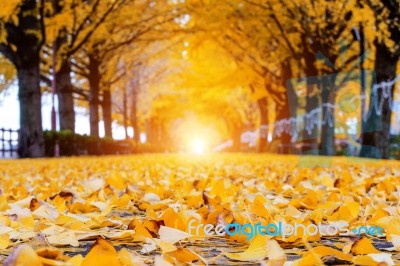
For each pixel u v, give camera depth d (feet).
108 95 96.32
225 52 79.82
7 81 57.93
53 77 62.75
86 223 7.68
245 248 6.23
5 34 45.98
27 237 6.81
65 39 63.26
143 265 4.42
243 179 17.17
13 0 40.88
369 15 37.35
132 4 59.62
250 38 65.36
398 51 40.06
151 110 161.07
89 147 74.49
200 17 60.08
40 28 49.80
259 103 111.75
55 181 16.89
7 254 5.69
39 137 56.03
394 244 5.89
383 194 11.41
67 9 49.21
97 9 55.01
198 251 6.05
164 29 68.03
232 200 11.18
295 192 13.34
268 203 9.27
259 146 113.60
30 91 55.11
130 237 6.60
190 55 74.49
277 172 23.27
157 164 33.83
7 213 8.16
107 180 14.78
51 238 6.33
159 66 131.03
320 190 13.05
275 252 4.75
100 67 83.87
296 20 48.26
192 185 14.28
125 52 81.35
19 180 18.79
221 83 80.89
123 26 63.00
